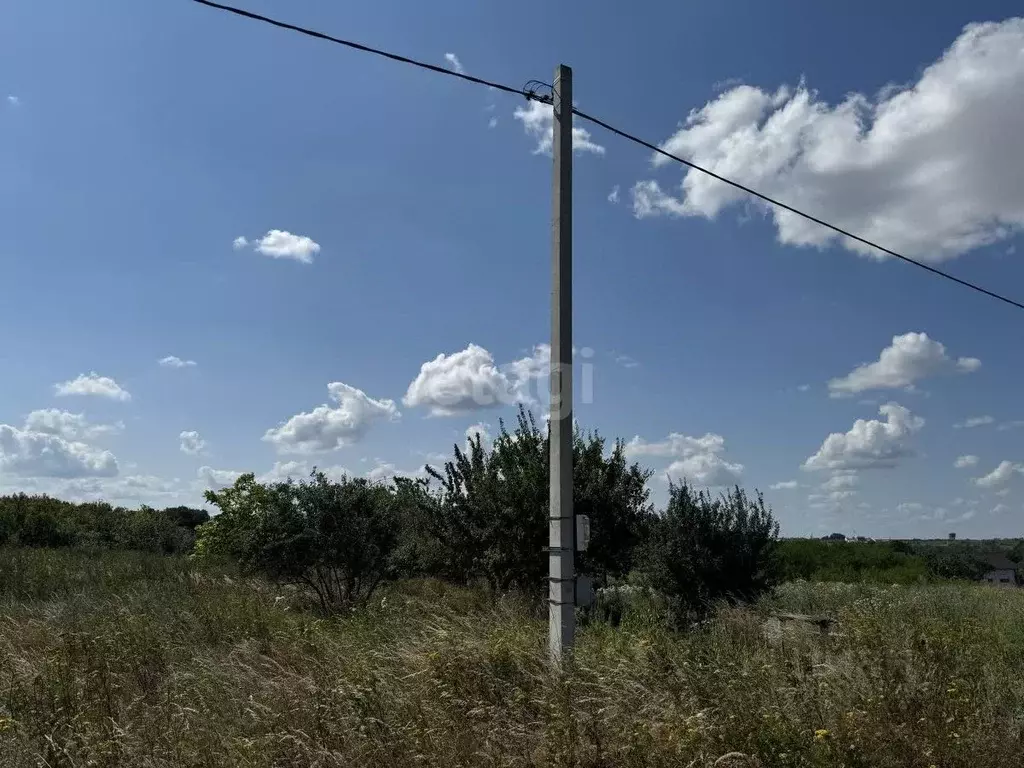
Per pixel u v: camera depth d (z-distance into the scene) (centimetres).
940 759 539
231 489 2177
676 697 636
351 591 1494
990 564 3803
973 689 659
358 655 802
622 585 1417
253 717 657
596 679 695
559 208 847
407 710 641
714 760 515
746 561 1280
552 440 818
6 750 576
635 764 538
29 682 740
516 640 841
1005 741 579
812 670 720
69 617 1170
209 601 1285
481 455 1423
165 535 3100
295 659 841
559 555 795
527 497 1312
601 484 1359
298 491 1481
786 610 1237
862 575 2567
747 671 689
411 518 1481
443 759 568
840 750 521
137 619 1066
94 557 2361
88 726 620
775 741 525
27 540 2697
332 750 584
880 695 616
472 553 1377
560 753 554
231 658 866
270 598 1414
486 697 698
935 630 836
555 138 865
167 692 731
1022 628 1025
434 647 822
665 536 1300
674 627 1116
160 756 578
